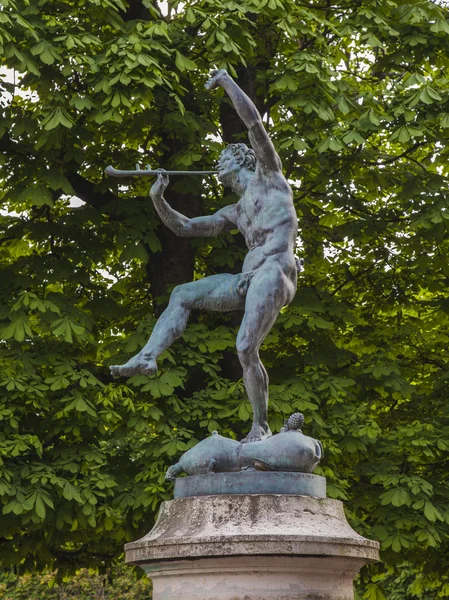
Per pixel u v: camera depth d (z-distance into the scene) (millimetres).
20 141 14938
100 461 14516
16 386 13680
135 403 14602
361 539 7797
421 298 19594
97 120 13875
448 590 18547
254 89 16703
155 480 14289
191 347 15102
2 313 14289
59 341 14977
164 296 15828
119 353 14891
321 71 15469
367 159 17094
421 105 15781
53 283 15391
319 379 15336
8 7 14016
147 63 13820
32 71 13789
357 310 18188
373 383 16297
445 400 16828
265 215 8594
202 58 15812
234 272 16406
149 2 15219
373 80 18266
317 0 17391
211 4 14836
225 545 7398
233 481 7887
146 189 17391
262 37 16578
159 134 16641
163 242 16531
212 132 16062
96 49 14781
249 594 7500
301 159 16156
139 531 15172
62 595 33531
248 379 8492
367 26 16109
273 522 7625
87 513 13703
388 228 17344
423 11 16266
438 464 16484
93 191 16375
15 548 15516
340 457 15438
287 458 7953
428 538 14539
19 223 16094
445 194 16141
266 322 8383
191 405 14703
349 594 7914
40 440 14641
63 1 15156
